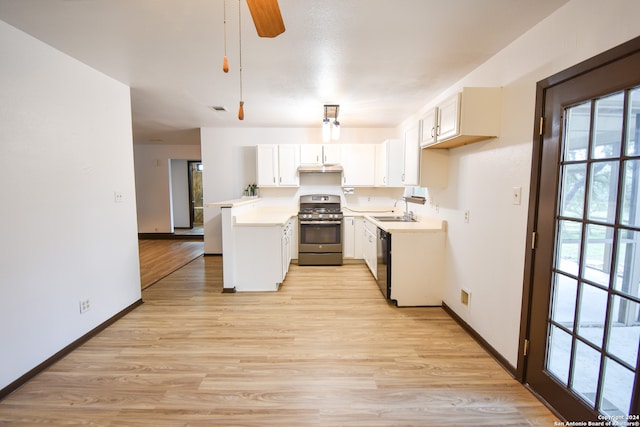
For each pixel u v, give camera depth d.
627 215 1.26
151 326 2.67
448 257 2.95
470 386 1.87
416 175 3.07
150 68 2.51
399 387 1.86
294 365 2.08
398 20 1.78
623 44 1.23
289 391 1.82
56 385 1.87
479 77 2.45
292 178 4.83
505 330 2.05
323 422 1.58
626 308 1.28
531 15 1.68
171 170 7.69
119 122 2.82
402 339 2.44
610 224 1.32
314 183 5.18
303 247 4.66
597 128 1.39
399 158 4.20
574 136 1.52
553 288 1.66
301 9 1.66
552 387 1.65
